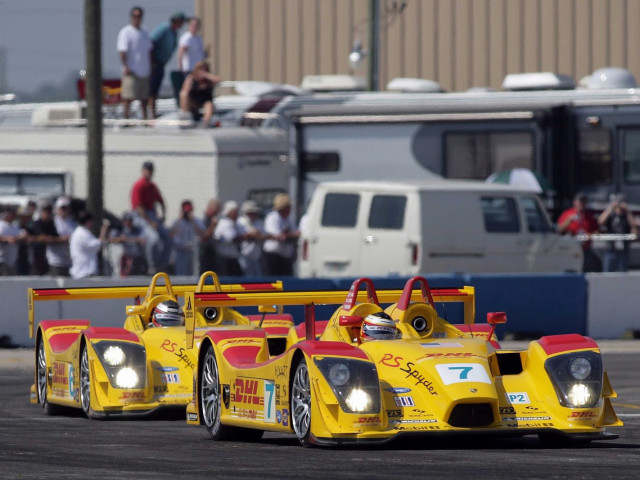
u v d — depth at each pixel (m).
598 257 85.25
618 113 93.44
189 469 30.53
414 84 102.44
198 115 104.94
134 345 43.09
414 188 78.06
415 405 32.94
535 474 28.88
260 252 82.12
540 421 33.16
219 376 37.91
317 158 98.94
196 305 38.22
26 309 70.88
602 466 30.27
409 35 144.75
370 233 79.56
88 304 71.62
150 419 44.44
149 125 103.69
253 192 100.12
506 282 73.38
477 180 95.44
